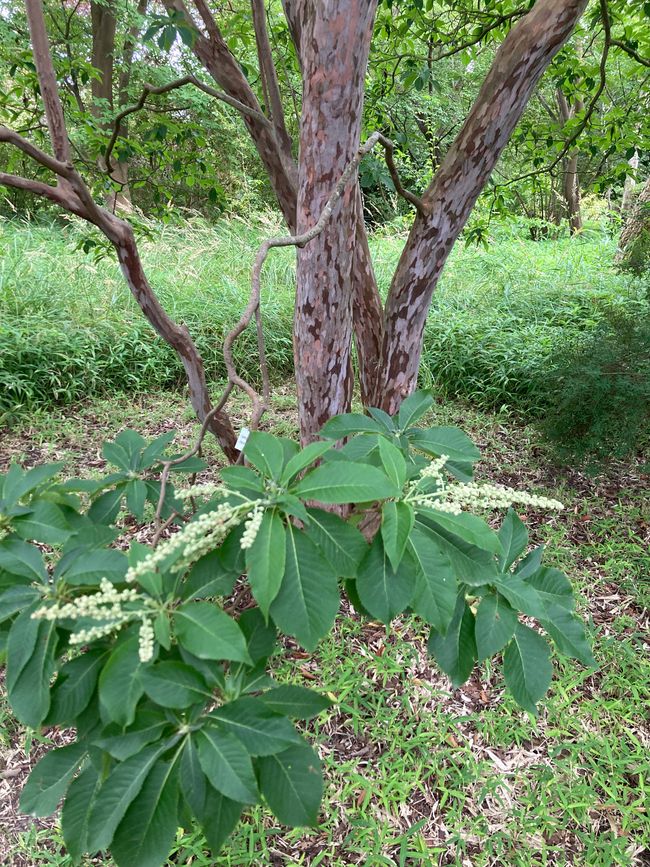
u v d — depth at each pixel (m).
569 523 3.25
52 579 0.89
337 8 1.55
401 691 2.26
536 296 5.84
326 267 2.00
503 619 0.95
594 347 3.67
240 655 0.73
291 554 0.85
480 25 3.38
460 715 2.18
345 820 1.84
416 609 0.86
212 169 3.48
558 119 9.28
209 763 0.76
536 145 4.10
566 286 6.14
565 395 3.42
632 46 3.09
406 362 2.54
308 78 1.71
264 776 0.85
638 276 4.94
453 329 5.09
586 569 2.89
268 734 0.80
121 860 0.77
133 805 0.77
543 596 1.06
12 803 1.86
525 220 9.55
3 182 1.61
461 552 0.95
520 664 0.97
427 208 2.19
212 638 0.74
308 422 2.37
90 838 0.76
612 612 2.64
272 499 0.88
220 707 0.82
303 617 0.82
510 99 1.96
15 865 1.71
